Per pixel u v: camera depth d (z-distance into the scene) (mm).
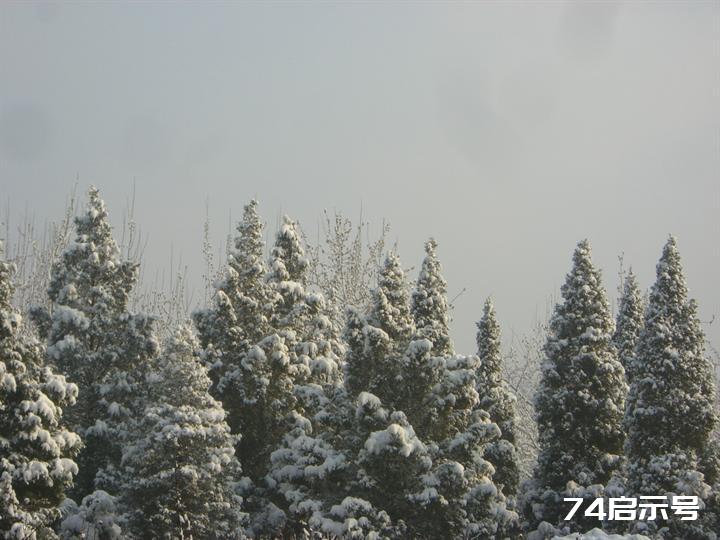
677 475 30875
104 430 31672
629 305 42125
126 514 28297
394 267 31312
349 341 30203
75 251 34281
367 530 27359
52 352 32281
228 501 30109
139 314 33594
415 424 29859
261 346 36000
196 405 29656
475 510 29484
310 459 30094
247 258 38031
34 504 24422
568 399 35875
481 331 40031
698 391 32344
